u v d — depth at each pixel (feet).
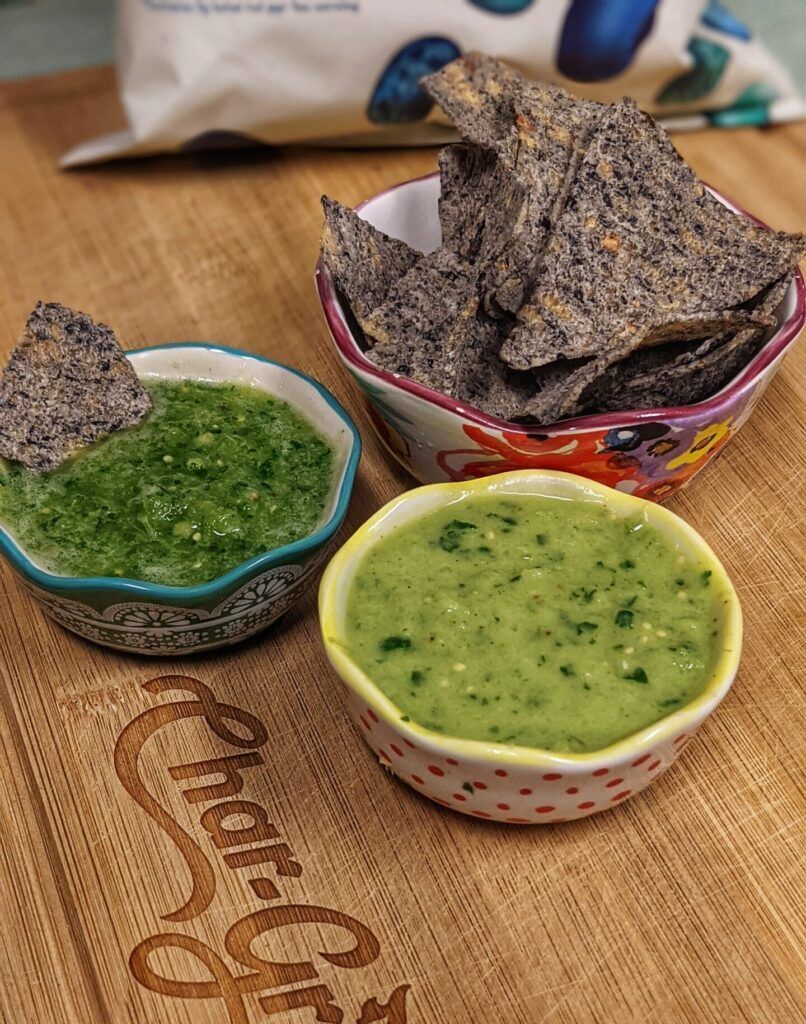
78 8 2.42
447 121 2.04
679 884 1.34
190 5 1.90
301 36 1.92
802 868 1.34
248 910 1.33
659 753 1.28
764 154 2.06
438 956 1.30
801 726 1.42
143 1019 1.27
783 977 1.29
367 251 1.48
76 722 1.44
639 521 1.40
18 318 1.82
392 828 1.37
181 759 1.42
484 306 1.45
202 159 2.06
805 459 1.63
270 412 1.56
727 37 2.05
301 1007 1.28
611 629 1.33
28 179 2.03
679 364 1.39
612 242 1.40
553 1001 1.28
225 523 1.44
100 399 1.51
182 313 1.82
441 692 1.29
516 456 1.42
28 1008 1.28
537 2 1.94
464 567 1.37
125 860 1.35
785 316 1.45
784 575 1.53
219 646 1.46
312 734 1.43
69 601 1.38
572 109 1.51
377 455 1.65
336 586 1.35
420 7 1.92
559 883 1.34
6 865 1.35
